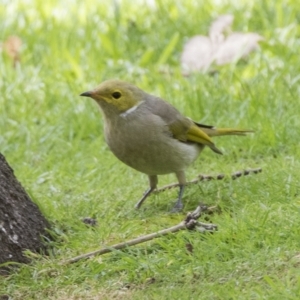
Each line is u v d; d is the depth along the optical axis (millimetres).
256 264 8805
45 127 14406
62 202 11445
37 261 9531
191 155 11227
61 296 8812
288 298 7883
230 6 18344
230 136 13062
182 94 14844
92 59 16844
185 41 17406
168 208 11125
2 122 14844
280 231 9414
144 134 10797
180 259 9109
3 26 18484
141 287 8758
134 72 16359
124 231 10234
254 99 13883
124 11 18953
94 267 9102
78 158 13383
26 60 17188
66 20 18906
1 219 9547
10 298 8906
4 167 9930
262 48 16094
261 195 10719
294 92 14297
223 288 8359
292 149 12453
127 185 12023
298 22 17547
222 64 15867
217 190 11227
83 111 14562
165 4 18703
